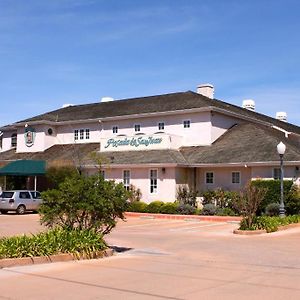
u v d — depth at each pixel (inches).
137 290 365.7
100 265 485.7
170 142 1402.6
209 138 1421.0
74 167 1422.2
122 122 1605.6
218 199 1240.2
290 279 416.5
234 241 727.7
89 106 1855.3
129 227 980.6
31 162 1505.9
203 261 523.5
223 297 344.5
